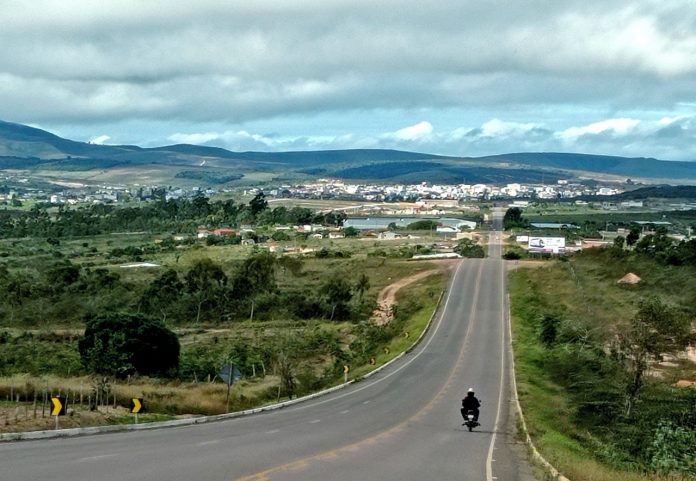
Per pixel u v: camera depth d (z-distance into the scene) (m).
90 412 29.77
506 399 44.66
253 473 18.14
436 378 53.69
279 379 51.25
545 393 48.19
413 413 37.16
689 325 54.56
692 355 55.56
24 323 89.25
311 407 40.22
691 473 28.67
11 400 32.09
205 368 58.59
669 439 34.75
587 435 36.81
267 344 74.06
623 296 88.19
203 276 104.12
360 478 18.50
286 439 25.98
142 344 56.22
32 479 16.12
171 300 100.81
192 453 21.27
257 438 25.97
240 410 37.56
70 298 99.81
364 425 31.88
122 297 101.06
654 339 48.09
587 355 57.25
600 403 43.53
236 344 71.94
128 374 49.59
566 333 69.44
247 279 104.88
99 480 16.31
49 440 23.50
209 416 33.41
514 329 79.50
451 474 20.27
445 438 28.88
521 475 21.17
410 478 19.06
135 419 29.41
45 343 71.50
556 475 20.89
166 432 27.33
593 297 90.69
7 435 23.19
